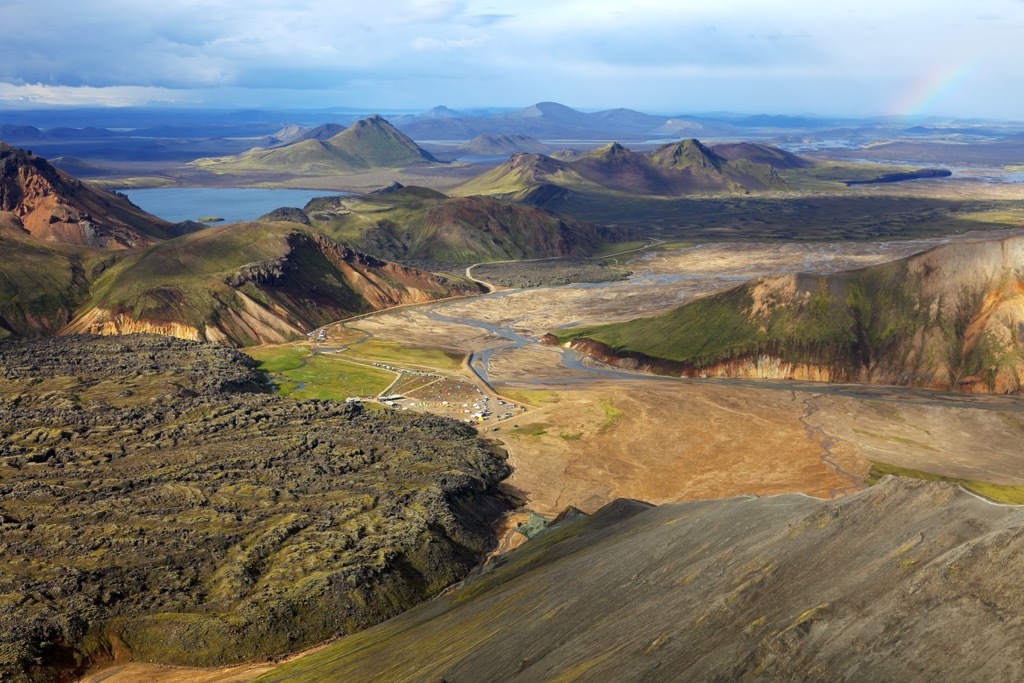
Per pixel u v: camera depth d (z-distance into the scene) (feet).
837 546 211.00
